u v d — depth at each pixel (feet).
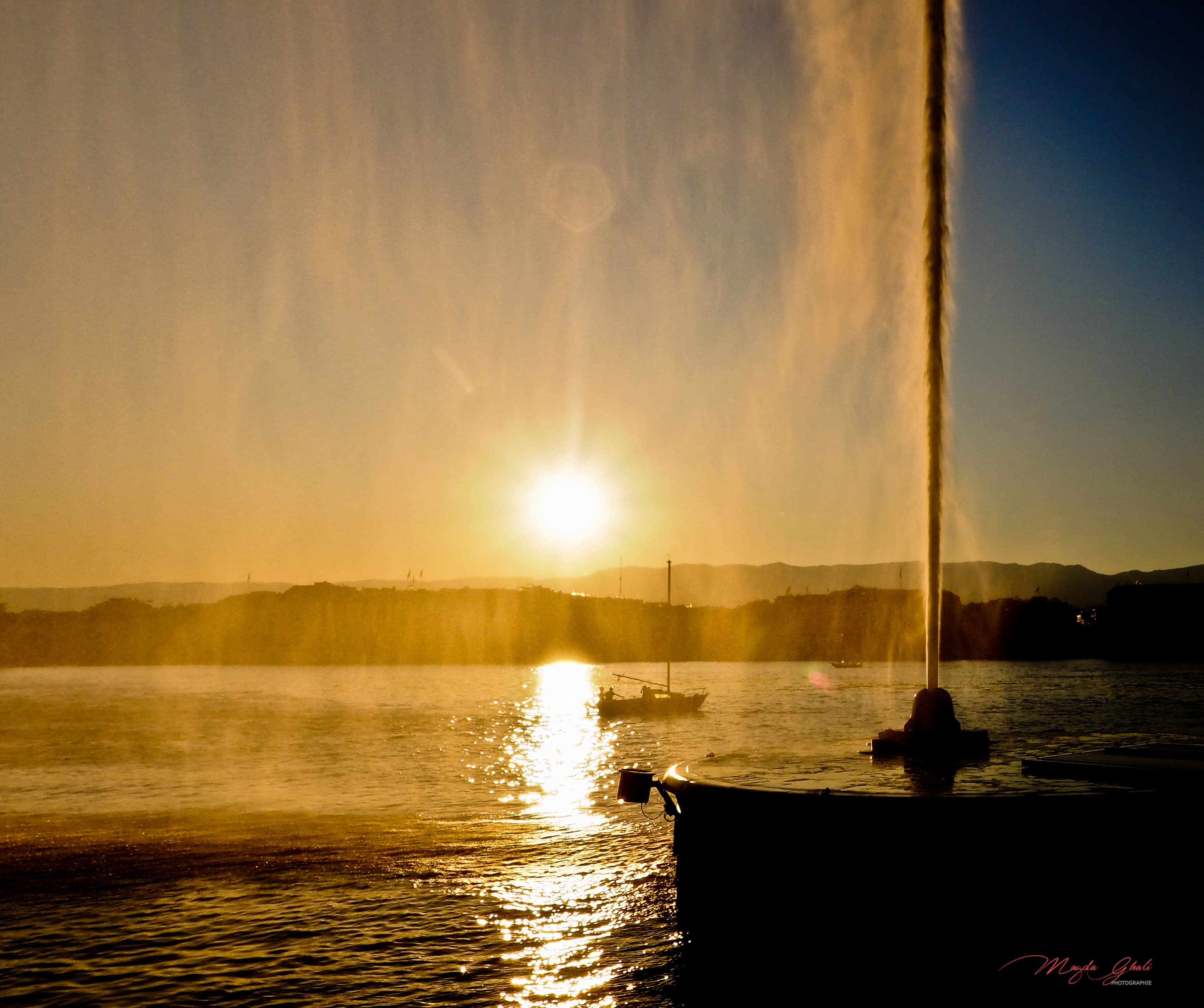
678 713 358.02
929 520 67.10
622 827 106.93
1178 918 48.75
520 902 71.46
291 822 121.49
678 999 50.55
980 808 50.52
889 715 357.20
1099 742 78.48
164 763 204.13
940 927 50.19
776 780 59.67
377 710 391.24
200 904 73.77
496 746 245.24
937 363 64.95
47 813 136.36
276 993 53.47
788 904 53.57
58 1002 52.85
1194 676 545.44
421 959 58.75
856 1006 48.62
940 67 62.39
